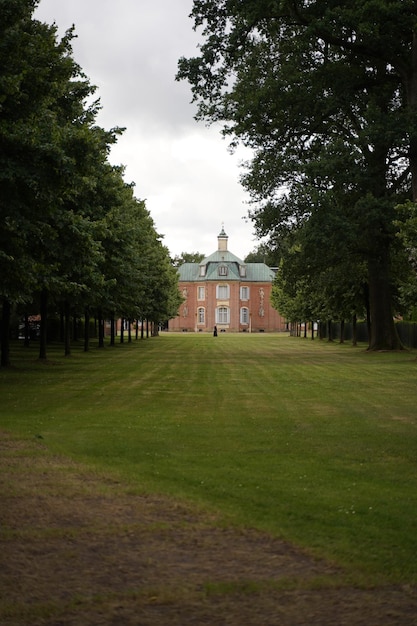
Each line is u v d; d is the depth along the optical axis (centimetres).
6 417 1276
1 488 756
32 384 1948
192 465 883
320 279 3853
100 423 1220
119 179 2594
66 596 473
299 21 3039
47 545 575
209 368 2747
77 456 927
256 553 559
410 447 1029
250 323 12638
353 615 447
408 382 2131
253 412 1413
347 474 848
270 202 3697
